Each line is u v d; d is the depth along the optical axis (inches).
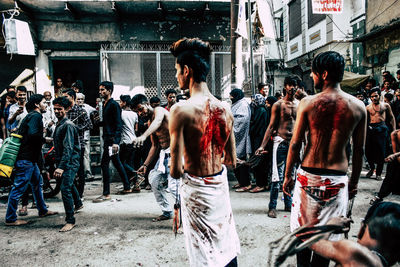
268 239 130.1
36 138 156.6
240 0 247.8
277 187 158.9
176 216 89.5
